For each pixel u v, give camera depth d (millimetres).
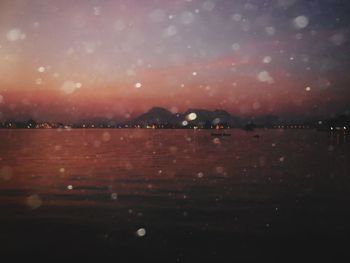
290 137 121938
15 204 14859
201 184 20641
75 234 10539
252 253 9039
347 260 8633
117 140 97062
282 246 9539
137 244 9688
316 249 9305
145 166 30859
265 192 17828
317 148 58875
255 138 113125
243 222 11930
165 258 8703
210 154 45719
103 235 10469
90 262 8445
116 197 16531
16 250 9195
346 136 134875
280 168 29094
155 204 14922
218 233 10672
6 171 27047
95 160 36906
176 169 28594
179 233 10688
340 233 10672
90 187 19438
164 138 113562
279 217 12617
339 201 15422
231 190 18438
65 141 88812
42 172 26438
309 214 13008
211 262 8477
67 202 15344
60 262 8438
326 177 23500
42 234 10547
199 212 13430
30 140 93688
